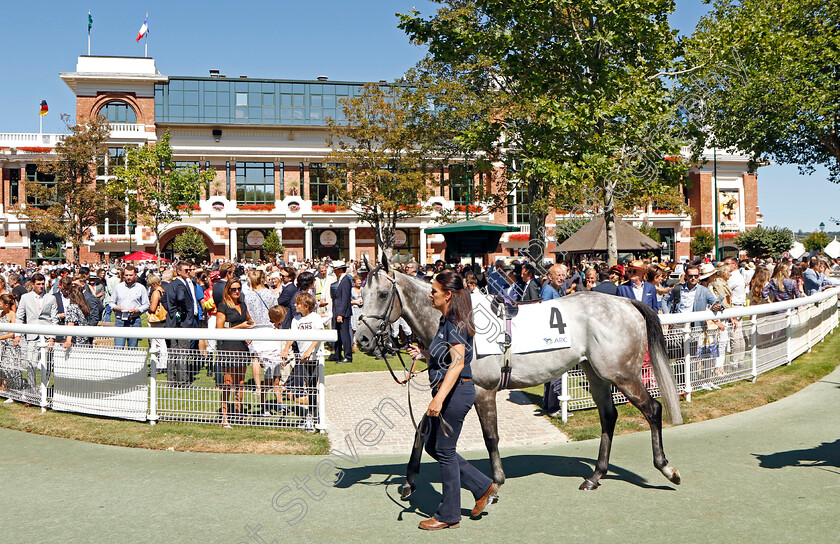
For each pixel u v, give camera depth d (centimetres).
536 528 476
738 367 984
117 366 820
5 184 4566
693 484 570
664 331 869
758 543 442
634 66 1217
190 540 463
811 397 927
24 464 662
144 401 801
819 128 1922
